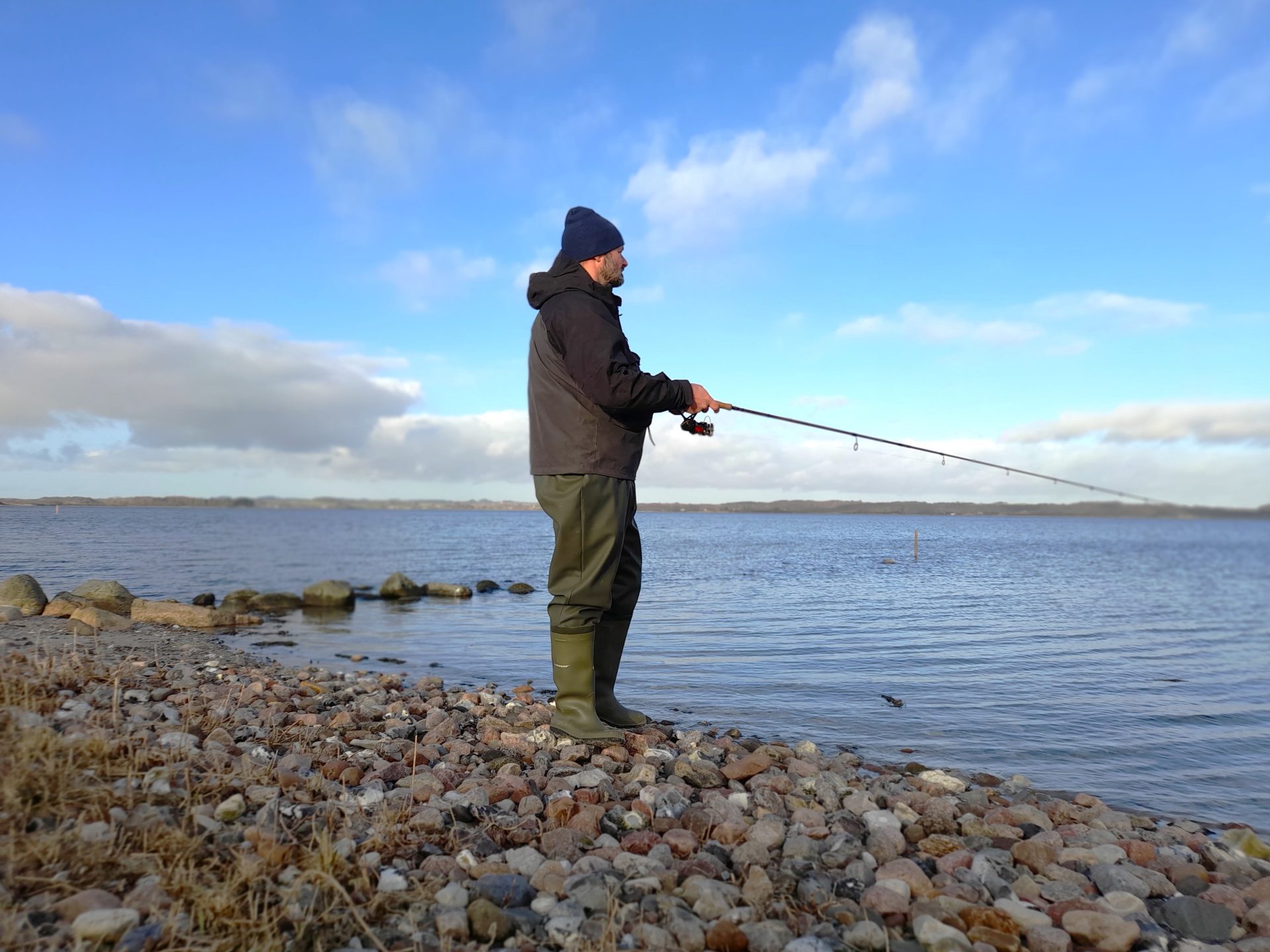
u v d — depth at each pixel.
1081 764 5.41
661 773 4.11
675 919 2.35
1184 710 6.98
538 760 4.02
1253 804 4.72
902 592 17.28
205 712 4.33
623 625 4.72
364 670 8.03
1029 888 2.90
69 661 4.70
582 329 3.71
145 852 2.33
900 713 6.58
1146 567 31.73
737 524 113.00
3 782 2.43
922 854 3.16
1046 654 9.76
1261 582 24.27
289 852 2.48
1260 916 2.75
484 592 18.70
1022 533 89.56
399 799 3.21
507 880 2.52
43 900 2.05
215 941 1.97
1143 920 2.71
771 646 9.77
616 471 3.92
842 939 2.40
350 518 134.62
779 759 4.79
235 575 20.61
